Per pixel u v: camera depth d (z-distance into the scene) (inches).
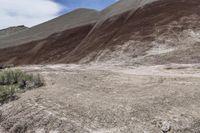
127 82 653.9
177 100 486.9
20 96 529.3
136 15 2655.0
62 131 386.0
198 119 420.5
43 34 4377.5
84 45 2918.3
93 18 3954.2
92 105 455.5
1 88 547.5
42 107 454.0
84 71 812.0
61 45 3609.7
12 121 450.6
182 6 2443.4
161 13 2416.3
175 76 741.3
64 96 510.9
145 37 2069.4
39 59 3484.3
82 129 381.4
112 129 382.0
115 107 445.1
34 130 410.3
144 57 1692.9
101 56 2084.2
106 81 661.3
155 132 382.3
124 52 1968.5
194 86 581.6
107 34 2716.5
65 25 4338.1
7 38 5093.5
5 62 3882.9
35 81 623.8
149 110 438.3
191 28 2034.9
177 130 393.7
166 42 1903.3
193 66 1101.1
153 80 671.1
